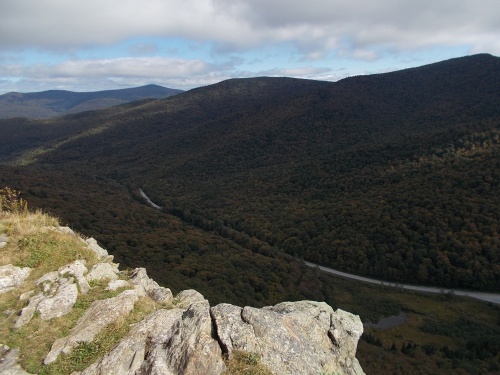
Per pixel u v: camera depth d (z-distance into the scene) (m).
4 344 9.43
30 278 12.18
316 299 56.62
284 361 9.48
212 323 10.18
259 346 9.65
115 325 10.13
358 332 12.04
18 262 12.64
